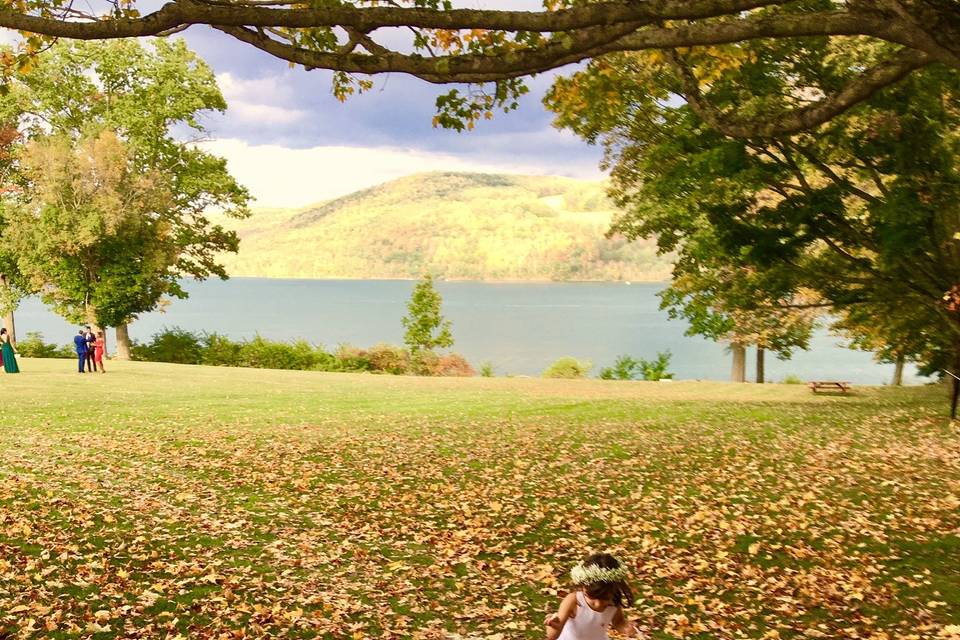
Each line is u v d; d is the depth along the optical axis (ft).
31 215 159.33
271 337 396.16
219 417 79.25
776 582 31.65
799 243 78.07
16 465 48.91
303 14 22.38
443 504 45.32
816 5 58.23
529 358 320.50
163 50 176.65
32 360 146.61
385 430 73.20
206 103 180.55
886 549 35.09
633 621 27.96
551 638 18.43
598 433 72.02
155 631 25.05
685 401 106.22
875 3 21.58
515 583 32.58
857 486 46.80
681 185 80.12
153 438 64.03
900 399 104.37
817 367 292.81
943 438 62.69
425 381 141.18
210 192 183.93
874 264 87.25
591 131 86.02
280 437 67.10
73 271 160.86
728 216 79.66
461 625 27.73
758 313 107.65
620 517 42.11
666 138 83.25
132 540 34.86
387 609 28.91
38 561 30.09
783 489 47.09
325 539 38.27
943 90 66.18
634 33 23.12
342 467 55.21
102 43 172.76
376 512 43.78
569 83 37.88
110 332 396.16
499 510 43.86
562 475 53.01
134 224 162.09
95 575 29.45
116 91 179.32
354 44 24.18
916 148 67.62
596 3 21.62
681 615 28.25
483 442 66.64
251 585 30.32
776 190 78.79
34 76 167.22
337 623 26.84
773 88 69.31
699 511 42.63
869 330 105.09
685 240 106.52
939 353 98.68
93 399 88.33
